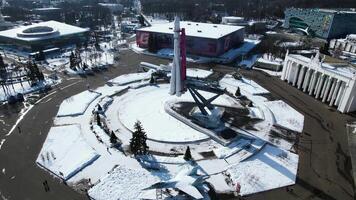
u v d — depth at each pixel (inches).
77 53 5610.2
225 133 2977.4
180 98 3816.4
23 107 3563.0
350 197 2185.0
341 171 2474.2
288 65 4471.0
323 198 2165.4
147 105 3659.0
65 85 4284.0
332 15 7495.1
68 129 3048.7
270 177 2369.6
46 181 2258.9
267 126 3164.4
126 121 3248.0
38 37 6112.2
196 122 3157.0
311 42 7337.6
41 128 3068.4
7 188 2199.8
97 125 3122.5
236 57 5812.0
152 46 6003.9
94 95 3900.1
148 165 2482.8
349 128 3181.6
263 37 7805.1
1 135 2920.8
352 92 3410.4
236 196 2156.7
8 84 4269.2
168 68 4753.9
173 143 2839.6
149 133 2999.5
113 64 5275.6
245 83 4419.3
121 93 4018.2
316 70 3895.2
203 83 4330.7
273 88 4279.0
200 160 2564.0
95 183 2263.8
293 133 3048.7
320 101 3885.3
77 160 2532.0
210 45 5693.9
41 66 5142.7
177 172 2400.3
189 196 2073.1
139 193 2154.3
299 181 2337.6
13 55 5807.1
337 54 5905.5
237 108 3575.3
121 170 2400.3
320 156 2669.8
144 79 4520.2
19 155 2603.3
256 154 2674.7
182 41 2984.7
